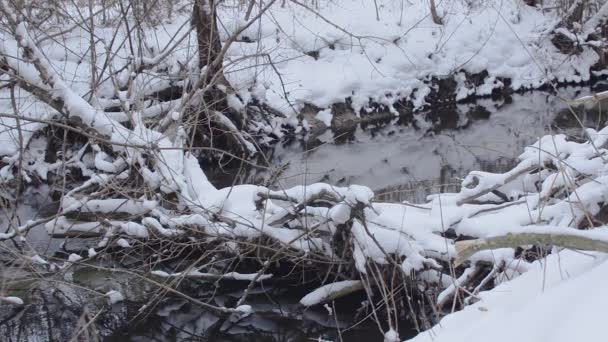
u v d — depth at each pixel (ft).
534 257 17.95
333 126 48.16
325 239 21.53
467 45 56.54
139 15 33.58
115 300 22.13
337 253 21.26
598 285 9.60
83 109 25.57
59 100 25.79
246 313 21.43
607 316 8.59
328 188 20.79
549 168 20.90
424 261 18.61
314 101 47.83
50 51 40.88
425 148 41.96
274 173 25.23
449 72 54.65
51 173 35.88
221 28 46.75
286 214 21.44
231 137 39.29
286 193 20.95
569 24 59.00
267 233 21.54
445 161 38.27
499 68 56.85
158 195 24.50
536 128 44.45
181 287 23.22
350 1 58.08
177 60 36.29
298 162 40.42
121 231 24.59
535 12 60.95
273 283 23.08
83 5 34.53
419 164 38.14
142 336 20.84
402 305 19.98
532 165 20.83
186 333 20.98
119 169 26.96
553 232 11.02
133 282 23.38
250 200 23.12
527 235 11.19
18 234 23.65
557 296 9.79
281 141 44.88
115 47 41.16
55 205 32.65
